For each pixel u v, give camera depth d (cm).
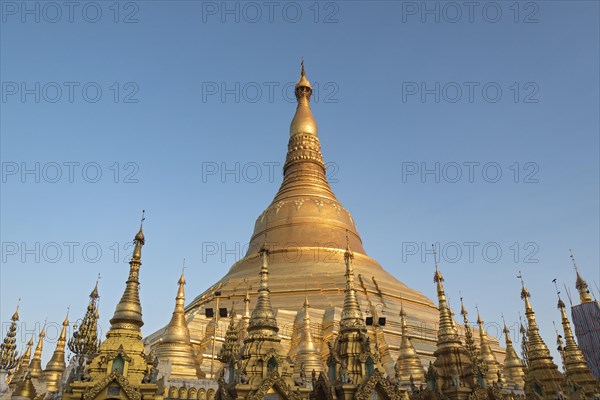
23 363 4856
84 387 2305
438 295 3180
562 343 4653
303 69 10475
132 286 2694
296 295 6366
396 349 5081
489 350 4838
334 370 2672
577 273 6962
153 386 2375
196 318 5538
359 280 6756
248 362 2628
